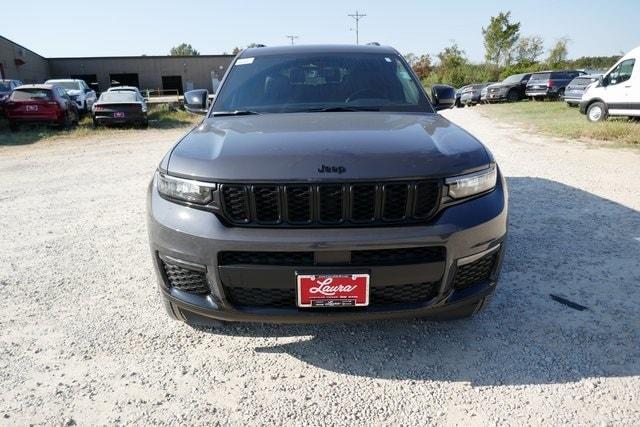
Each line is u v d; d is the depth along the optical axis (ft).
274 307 7.02
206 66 173.37
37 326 9.07
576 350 7.97
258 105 10.62
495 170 7.77
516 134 37.40
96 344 8.45
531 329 8.63
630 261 11.41
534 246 12.44
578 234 13.30
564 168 22.95
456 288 7.25
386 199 6.71
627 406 6.64
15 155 31.86
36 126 47.21
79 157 30.60
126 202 18.47
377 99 10.75
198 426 6.48
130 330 8.90
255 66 11.75
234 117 9.89
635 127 34.96
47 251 13.07
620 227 13.85
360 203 6.69
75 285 10.86
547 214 15.20
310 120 9.00
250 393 7.14
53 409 6.81
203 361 7.94
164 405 6.89
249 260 6.80
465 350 8.08
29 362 7.94
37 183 22.50
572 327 8.64
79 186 21.63
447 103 11.84
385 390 7.16
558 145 30.94
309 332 8.75
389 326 8.89
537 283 10.34
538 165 23.86
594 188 18.72
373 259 6.73
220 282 6.91
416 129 8.27
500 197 7.55
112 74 165.27
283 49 12.41
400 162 6.81
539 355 7.87
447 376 7.43
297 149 7.07
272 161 6.81
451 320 8.07
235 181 6.70
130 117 49.49
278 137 7.72
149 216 7.54
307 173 6.61
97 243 13.67
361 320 7.02
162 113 68.59
